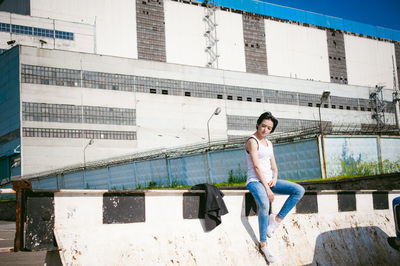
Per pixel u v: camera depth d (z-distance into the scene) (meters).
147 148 49.22
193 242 3.07
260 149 3.40
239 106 57.34
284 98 61.44
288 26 83.50
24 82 42.69
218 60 73.56
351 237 4.13
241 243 3.33
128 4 67.00
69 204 2.55
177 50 70.38
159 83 51.78
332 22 89.62
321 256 3.76
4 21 50.50
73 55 46.03
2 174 44.81
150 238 2.86
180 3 72.31
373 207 4.55
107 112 47.31
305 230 3.80
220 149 25.38
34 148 42.06
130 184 30.77
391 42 98.12
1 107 45.59
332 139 20.86
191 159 26.86
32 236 2.36
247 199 3.51
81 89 45.94
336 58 88.12
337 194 4.21
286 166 21.80
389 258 4.32
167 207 3.02
